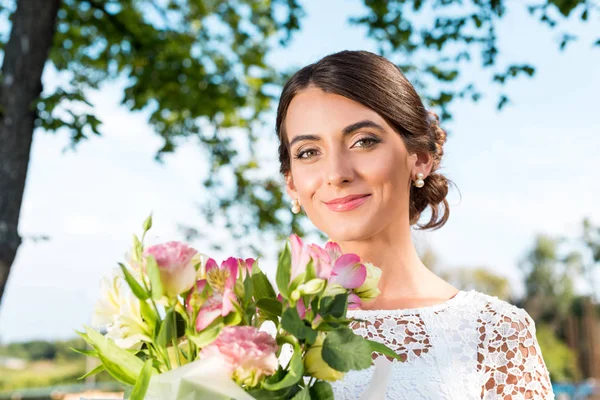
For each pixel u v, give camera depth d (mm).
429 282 2111
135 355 1317
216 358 1148
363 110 1879
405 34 5945
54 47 7082
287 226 7938
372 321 1977
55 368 39688
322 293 1227
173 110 7352
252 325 1303
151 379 1163
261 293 1303
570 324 37750
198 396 1141
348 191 1854
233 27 7945
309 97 1914
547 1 4918
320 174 1880
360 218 1865
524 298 40094
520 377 1892
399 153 1933
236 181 8148
